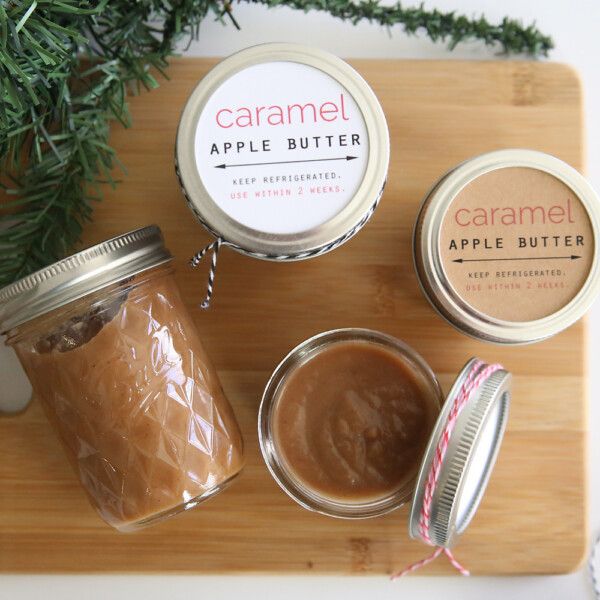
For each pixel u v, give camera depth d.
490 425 0.33
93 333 0.30
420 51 0.39
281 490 0.37
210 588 0.38
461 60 0.37
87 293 0.30
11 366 0.37
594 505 0.39
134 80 0.36
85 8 0.32
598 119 0.40
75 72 0.33
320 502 0.33
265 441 0.34
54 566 0.36
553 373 0.37
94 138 0.33
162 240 0.32
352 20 0.37
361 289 0.37
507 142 0.37
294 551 0.37
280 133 0.31
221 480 0.33
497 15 0.39
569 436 0.37
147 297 0.31
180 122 0.31
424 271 0.33
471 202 0.33
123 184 0.36
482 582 0.38
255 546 0.37
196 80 0.36
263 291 0.37
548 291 0.33
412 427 0.34
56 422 0.32
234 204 0.31
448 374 0.37
